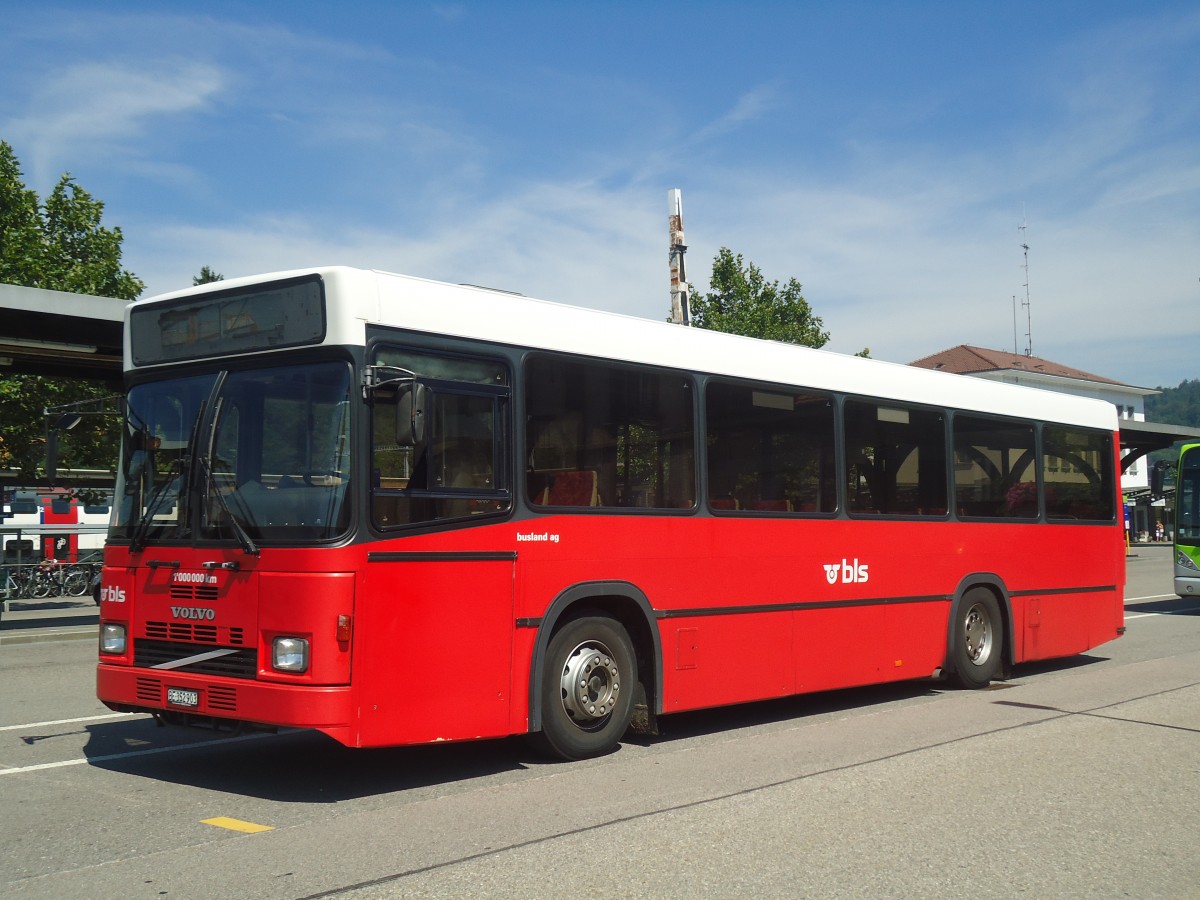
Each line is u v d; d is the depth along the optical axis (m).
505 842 5.89
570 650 8.02
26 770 7.71
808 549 9.91
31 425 29.72
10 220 34.47
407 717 6.89
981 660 11.90
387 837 5.97
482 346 7.58
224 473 7.10
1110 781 7.46
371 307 6.98
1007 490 12.38
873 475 10.70
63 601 26.42
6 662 14.28
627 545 8.38
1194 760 8.13
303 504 6.77
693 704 8.81
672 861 5.56
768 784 7.31
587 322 8.33
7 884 5.19
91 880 5.24
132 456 7.64
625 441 8.48
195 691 6.95
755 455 9.53
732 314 37.44
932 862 5.62
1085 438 13.73
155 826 6.21
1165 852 5.86
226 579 6.90
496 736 7.45
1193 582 20.19
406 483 7.02
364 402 6.84
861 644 10.40
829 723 9.78
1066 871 5.52
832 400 10.35
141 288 36.00
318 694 6.51
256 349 7.18
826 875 5.38
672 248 24.19
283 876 5.29
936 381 11.61
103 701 7.50
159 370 7.61
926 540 11.20
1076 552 13.30
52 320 16.14
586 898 4.99
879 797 6.97
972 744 8.74
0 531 22.23
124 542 7.50
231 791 7.09
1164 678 12.66
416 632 6.97
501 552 7.51
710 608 8.99
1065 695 11.41
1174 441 40.69
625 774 7.62
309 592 6.58
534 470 7.80
